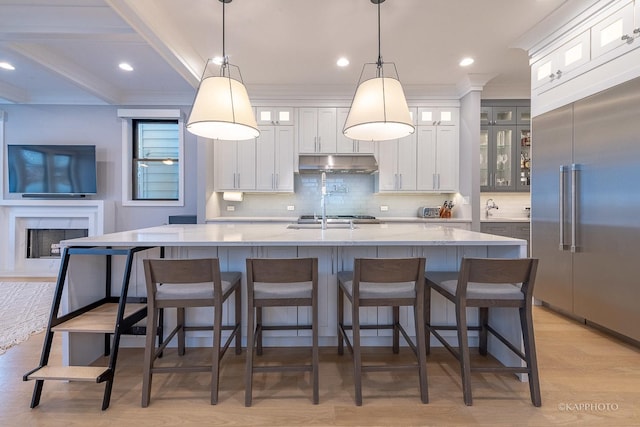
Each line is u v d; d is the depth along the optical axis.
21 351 2.33
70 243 1.87
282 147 4.55
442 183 4.53
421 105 4.51
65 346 2.00
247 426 1.58
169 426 1.57
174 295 1.75
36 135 4.77
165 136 4.92
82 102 4.71
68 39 3.06
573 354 2.29
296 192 4.96
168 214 4.83
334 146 4.54
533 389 1.73
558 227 2.95
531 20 2.82
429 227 2.93
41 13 2.73
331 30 2.97
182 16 2.74
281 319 2.39
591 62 2.60
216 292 1.74
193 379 2.00
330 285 2.37
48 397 1.80
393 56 3.50
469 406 1.72
